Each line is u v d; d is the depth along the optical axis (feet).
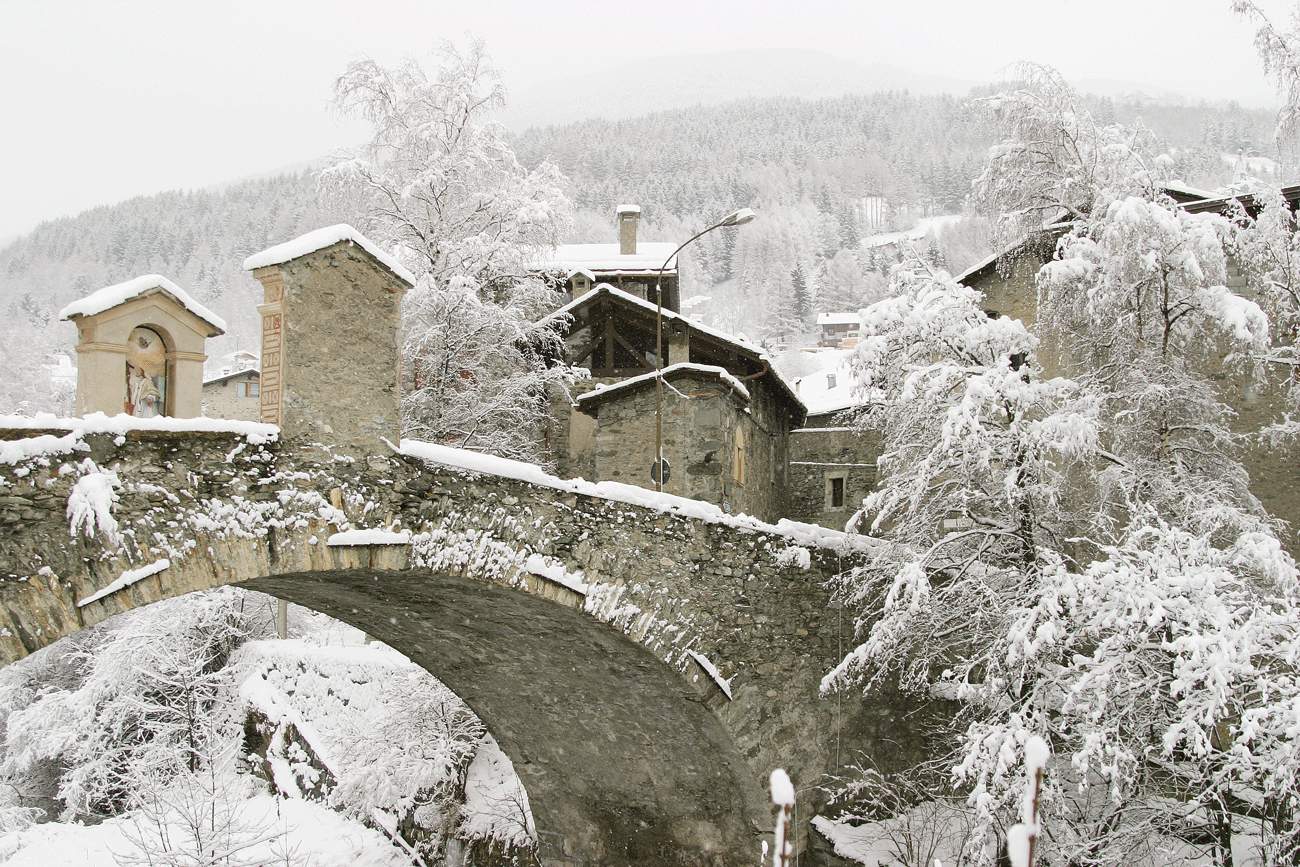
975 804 33.71
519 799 54.85
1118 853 33.96
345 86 69.97
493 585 35.60
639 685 41.91
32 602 25.17
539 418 73.51
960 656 41.45
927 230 341.41
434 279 67.15
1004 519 41.19
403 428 65.87
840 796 43.96
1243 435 44.57
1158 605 32.30
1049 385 40.19
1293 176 56.75
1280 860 31.01
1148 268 39.42
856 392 41.11
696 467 56.03
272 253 31.37
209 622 80.18
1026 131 49.88
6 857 60.95
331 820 61.82
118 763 72.18
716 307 284.61
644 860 49.32
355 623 44.73
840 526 80.94
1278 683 32.07
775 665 42.45
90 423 26.71
